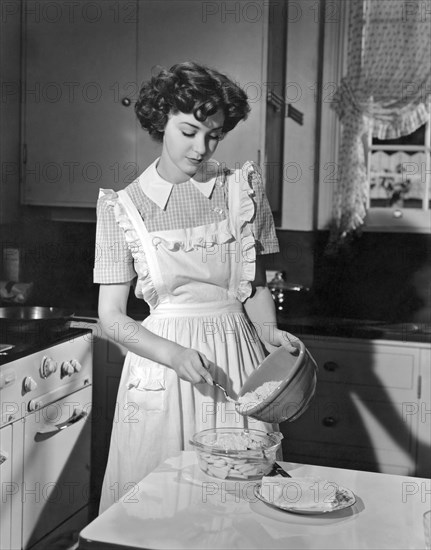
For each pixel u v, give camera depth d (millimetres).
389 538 1313
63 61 3539
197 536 1306
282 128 3764
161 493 1490
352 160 3662
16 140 3619
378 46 3584
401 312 3684
